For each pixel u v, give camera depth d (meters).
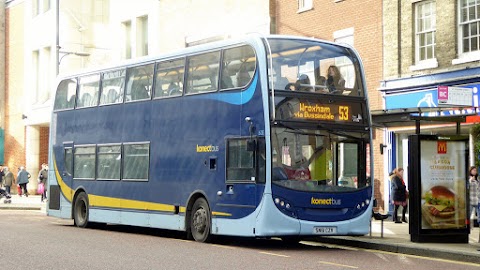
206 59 19.22
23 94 49.16
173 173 19.98
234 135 17.97
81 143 24.12
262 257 15.41
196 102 19.34
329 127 17.58
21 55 49.50
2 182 44.59
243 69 17.88
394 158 25.94
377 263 14.56
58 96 25.64
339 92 17.88
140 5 38.47
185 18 35.34
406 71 25.27
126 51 39.91
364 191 17.81
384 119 19.92
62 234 20.91
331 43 18.12
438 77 23.98
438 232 17.89
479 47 23.22
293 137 17.20
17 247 17.02
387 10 25.91
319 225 17.22
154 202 20.66
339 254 16.38
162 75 20.80
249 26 31.27
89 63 44.75
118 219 22.12
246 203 17.45
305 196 17.11
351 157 17.78
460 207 18.05
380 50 26.14
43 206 35.88
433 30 24.61
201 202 19.00
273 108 17.05
